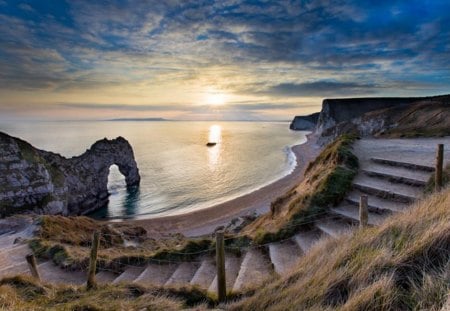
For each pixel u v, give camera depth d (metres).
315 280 4.30
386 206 9.12
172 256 10.34
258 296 5.06
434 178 9.41
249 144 121.25
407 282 3.34
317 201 10.39
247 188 48.44
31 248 13.52
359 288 3.46
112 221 35.94
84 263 11.00
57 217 20.83
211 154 92.75
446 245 3.55
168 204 42.84
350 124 72.50
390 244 4.12
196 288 6.85
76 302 6.05
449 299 2.65
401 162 12.09
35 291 7.12
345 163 12.74
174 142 137.38
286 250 9.03
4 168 37.53
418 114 42.69
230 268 8.99
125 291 6.79
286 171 60.44
